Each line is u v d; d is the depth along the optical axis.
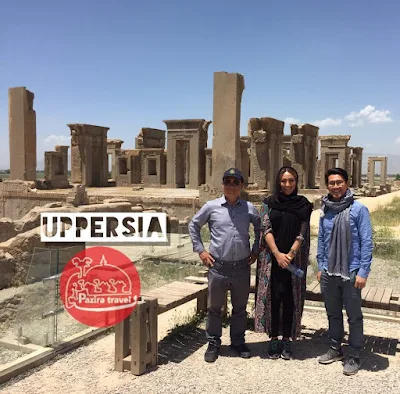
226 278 5.16
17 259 9.34
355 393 4.36
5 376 4.68
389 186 45.59
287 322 5.15
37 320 5.72
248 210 5.24
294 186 5.12
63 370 4.91
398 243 13.11
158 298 5.46
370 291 6.00
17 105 25.16
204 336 6.00
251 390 4.43
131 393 4.36
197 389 4.44
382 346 5.67
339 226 4.87
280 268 5.14
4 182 24.45
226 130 17.58
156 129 39.88
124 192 26.81
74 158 33.66
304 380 4.65
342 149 38.25
